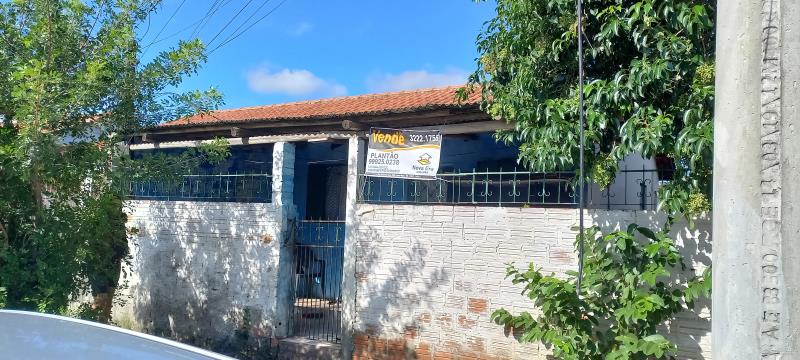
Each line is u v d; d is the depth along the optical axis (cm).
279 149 800
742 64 289
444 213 677
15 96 533
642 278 504
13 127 599
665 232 536
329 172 1066
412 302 688
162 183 707
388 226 709
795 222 274
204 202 848
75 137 609
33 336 238
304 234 815
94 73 564
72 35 606
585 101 520
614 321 556
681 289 546
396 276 700
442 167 925
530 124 566
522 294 584
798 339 271
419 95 1005
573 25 525
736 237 285
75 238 623
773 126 280
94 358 212
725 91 295
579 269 520
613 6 503
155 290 875
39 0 584
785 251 274
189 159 723
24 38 578
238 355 785
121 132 649
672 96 508
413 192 786
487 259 648
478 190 796
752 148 283
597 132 513
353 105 1002
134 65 635
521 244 630
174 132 921
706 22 453
